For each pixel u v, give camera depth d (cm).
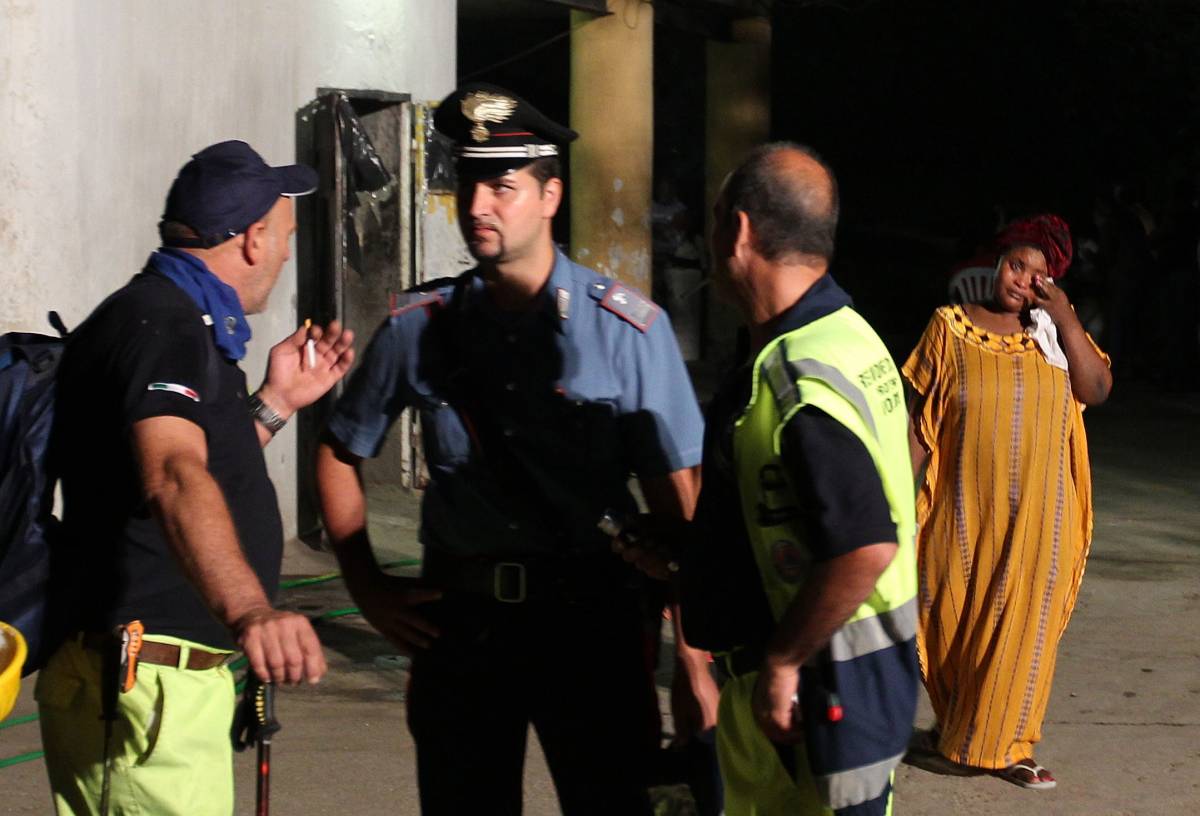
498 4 2042
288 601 1005
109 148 942
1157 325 2366
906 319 3003
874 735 378
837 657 378
